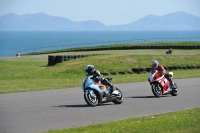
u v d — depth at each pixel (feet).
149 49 349.61
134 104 88.94
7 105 85.81
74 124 66.49
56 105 86.38
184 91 112.57
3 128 62.59
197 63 207.31
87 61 187.62
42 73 167.73
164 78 101.40
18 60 247.91
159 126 63.41
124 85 126.62
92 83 84.74
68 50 352.49
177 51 314.35
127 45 396.98
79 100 93.97
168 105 87.97
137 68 177.06
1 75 167.63
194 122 67.00
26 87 118.42
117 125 64.03
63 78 155.43
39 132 59.77
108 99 86.84
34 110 79.66
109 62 187.62
